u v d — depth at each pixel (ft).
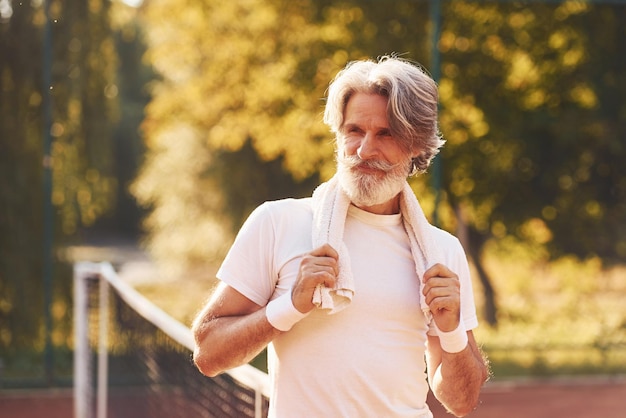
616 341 42.34
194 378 13.92
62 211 35.32
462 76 45.80
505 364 38.78
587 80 42.70
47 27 33.78
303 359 7.51
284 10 52.06
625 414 29.71
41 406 30.96
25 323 34.42
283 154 63.87
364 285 7.65
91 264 24.66
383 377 7.52
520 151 45.21
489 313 48.83
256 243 7.80
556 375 36.42
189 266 72.13
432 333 8.23
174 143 71.05
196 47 57.93
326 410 7.45
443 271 7.61
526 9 44.27
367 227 7.89
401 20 45.83
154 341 17.97
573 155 44.09
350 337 7.52
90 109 36.11
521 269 56.70
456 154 46.39
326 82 49.85
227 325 7.55
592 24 42.09
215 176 68.80
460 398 8.13
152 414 18.22
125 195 120.98
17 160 34.27
